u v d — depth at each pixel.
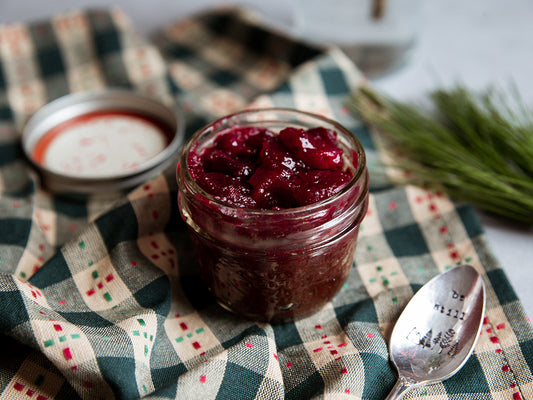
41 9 0.47
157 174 0.29
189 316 0.26
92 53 0.40
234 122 0.26
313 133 0.25
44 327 0.23
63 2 0.48
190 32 0.44
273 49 0.41
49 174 0.31
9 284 0.23
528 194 0.29
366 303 0.26
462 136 0.33
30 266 0.28
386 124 0.33
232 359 0.23
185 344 0.25
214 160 0.24
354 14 0.39
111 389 0.22
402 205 0.30
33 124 0.34
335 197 0.22
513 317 0.25
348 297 0.27
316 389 0.23
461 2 0.48
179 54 0.43
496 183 0.29
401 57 0.40
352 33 0.39
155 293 0.26
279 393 0.23
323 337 0.25
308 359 0.24
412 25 0.38
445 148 0.31
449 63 0.41
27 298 0.23
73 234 0.30
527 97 0.37
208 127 0.25
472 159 0.30
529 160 0.30
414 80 0.40
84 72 0.40
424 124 0.33
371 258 0.29
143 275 0.26
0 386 0.23
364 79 0.36
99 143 0.33
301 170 0.23
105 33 0.40
